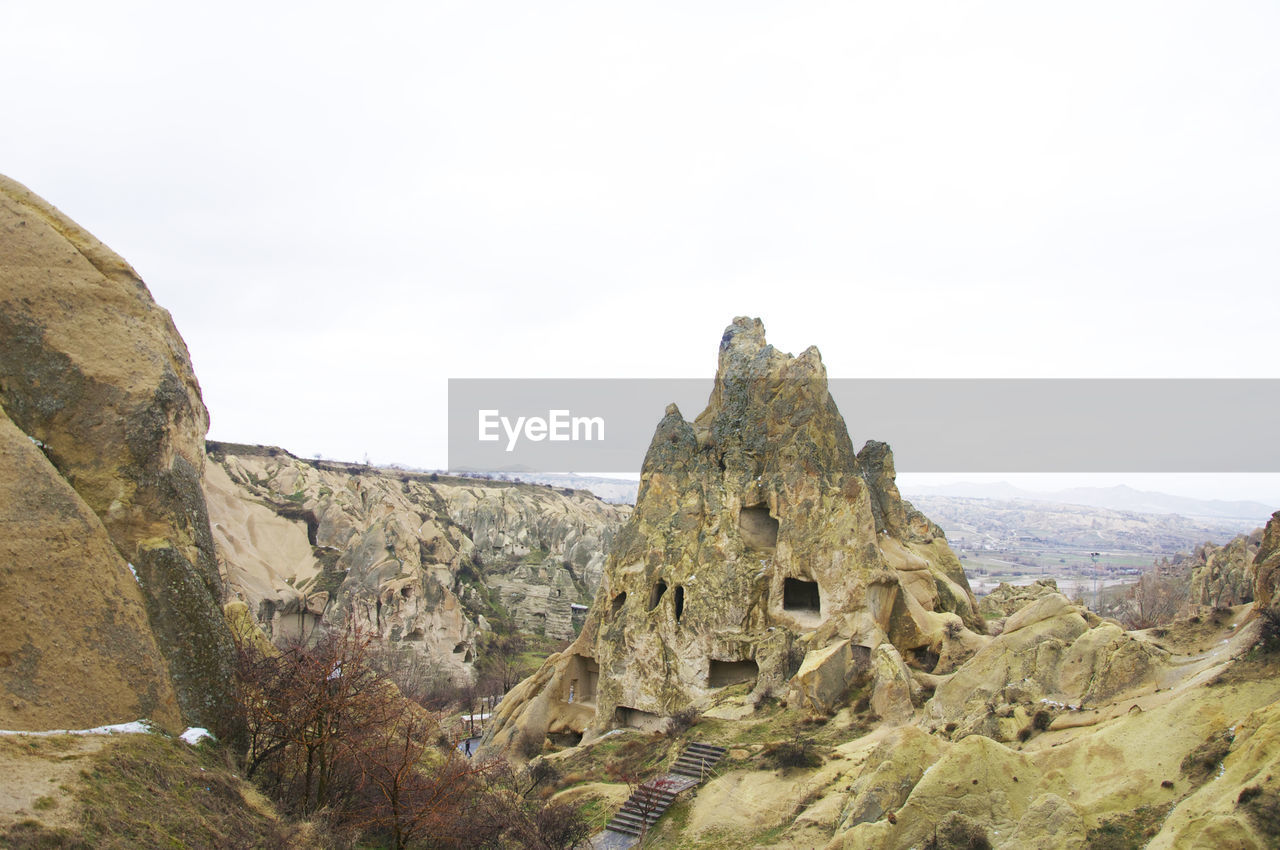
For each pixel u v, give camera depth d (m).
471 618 126.44
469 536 166.38
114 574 29.28
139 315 34.62
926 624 56.72
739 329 68.88
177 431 34.34
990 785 29.05
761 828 36.91
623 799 43.47
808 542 56.00
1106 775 28.81
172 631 30.69
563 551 170.62
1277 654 30.45
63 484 29.00
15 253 32.06
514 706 65.00
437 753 45.12
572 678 63.75
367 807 34.31
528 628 139.88
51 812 21.66
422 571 108.06
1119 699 35.50
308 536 113.81
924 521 76.69
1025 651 41.19
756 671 57.16
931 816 28.62
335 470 156.50
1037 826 27.14
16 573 26.67
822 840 32.97
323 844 27.97
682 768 44.78
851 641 52.22
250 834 26.25
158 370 33.41
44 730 25.77
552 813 38.94
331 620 98.44
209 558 34.19
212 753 29.80
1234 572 65.19
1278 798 22.94
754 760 43.59
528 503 186.50
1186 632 41.03
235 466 126.25
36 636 26.56
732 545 59.38
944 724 39.97
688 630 57.59
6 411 30.16
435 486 181.12
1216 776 25.67
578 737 61.41
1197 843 22.81
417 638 102.69
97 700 27.33
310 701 33.00
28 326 31.33
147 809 24.09
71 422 31.14
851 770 38.91
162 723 28.88
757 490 60.06
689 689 56.69
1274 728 25.28
